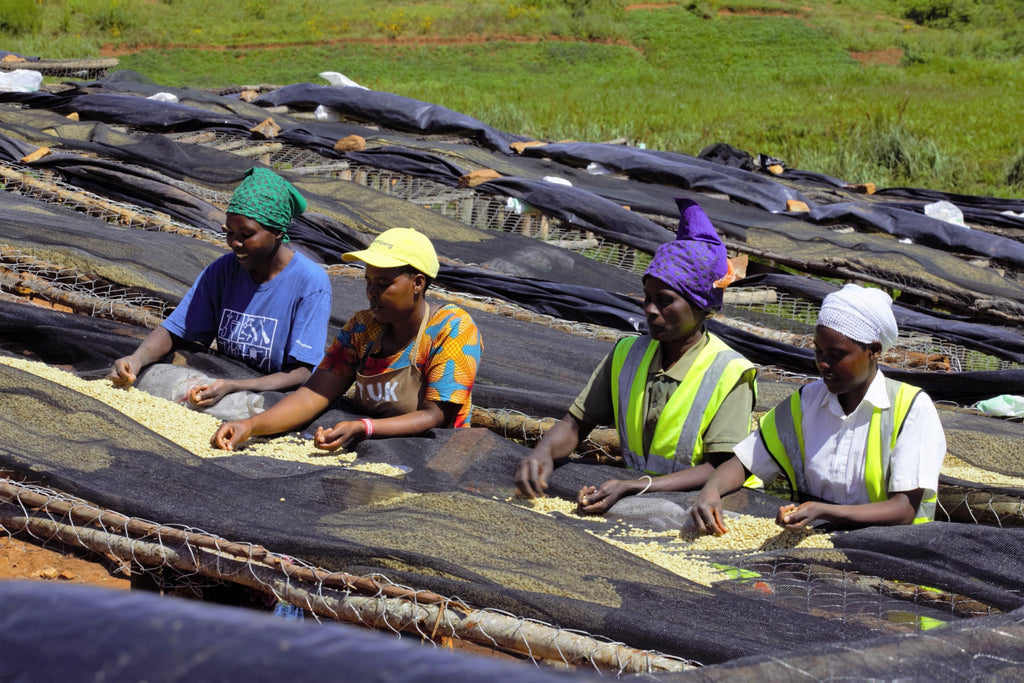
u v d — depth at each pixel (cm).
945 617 276
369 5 5094
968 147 1859
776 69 4272
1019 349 641
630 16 5022
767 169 1262
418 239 377
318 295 436
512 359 521
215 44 4416
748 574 293
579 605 258
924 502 316
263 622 63
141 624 61
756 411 487
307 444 385
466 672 60
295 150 994
